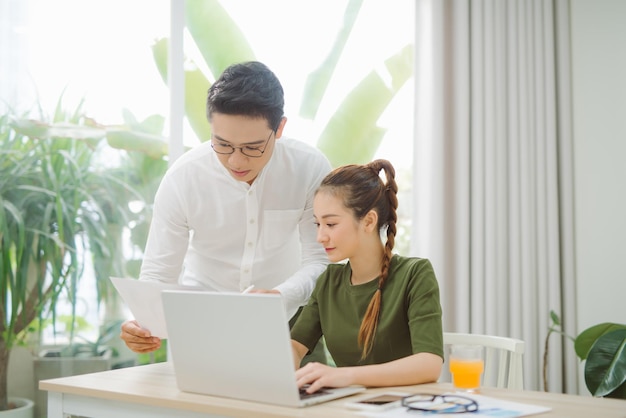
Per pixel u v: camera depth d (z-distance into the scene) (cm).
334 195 169
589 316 335
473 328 328
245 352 132
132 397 142
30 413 272
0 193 270
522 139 338
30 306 273
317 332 181
